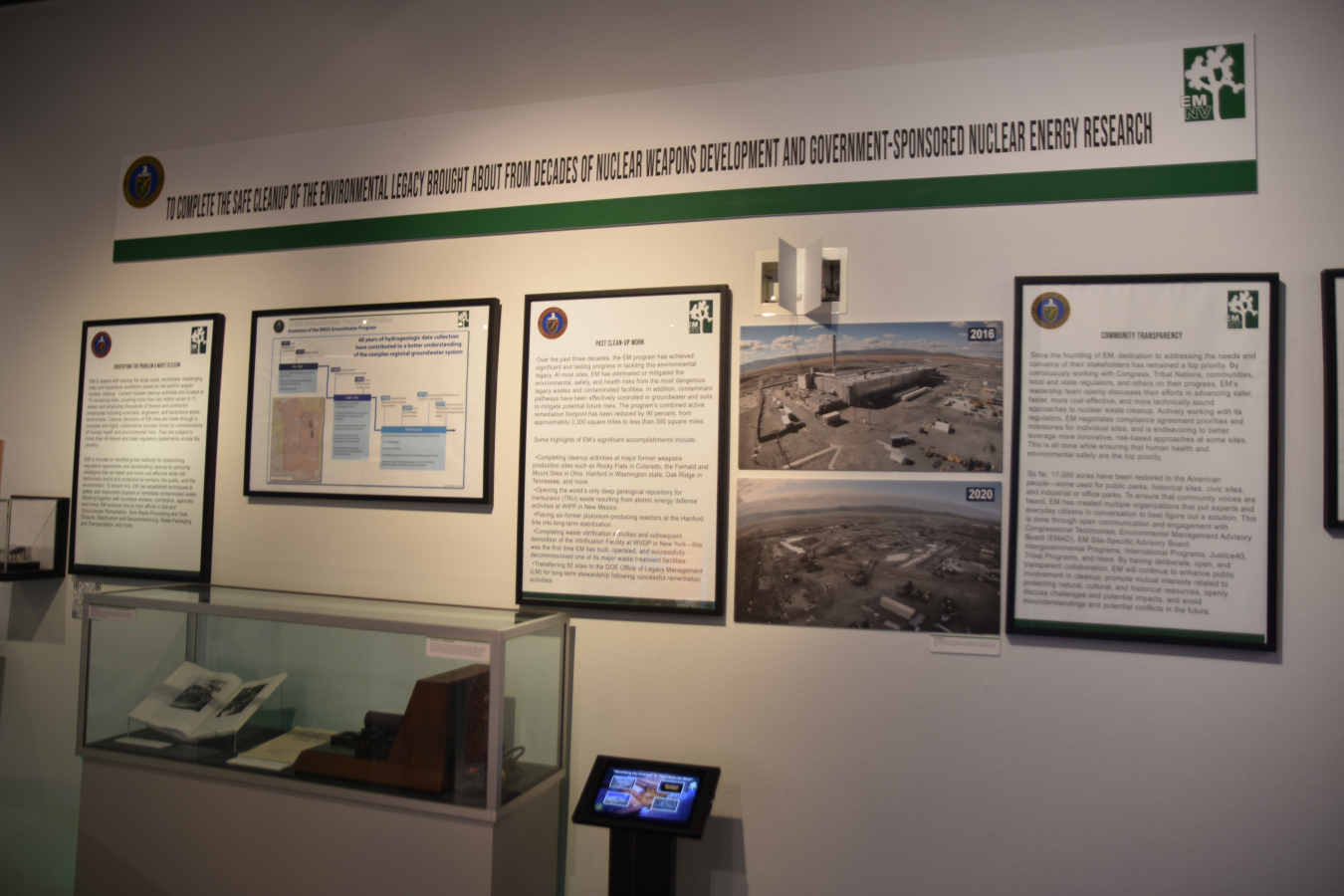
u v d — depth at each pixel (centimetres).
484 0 233
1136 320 184
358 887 176
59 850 253
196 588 234
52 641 260
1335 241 179
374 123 240
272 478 239
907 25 201
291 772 188
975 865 185
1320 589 175
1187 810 177
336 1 247
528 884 185
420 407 227
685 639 204
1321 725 173
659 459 206
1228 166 183
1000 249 193
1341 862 170
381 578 229
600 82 221
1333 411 176
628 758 203
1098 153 189
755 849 196
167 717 202
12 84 280
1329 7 181
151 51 266
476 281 228
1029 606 185
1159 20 188
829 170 203
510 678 178
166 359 254
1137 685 181
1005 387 190
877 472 195
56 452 267
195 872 190
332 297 241
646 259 214
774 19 210
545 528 213
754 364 204
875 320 198
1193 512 180
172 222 259
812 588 197
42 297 272
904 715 190
